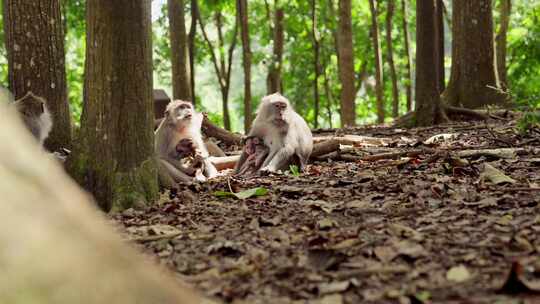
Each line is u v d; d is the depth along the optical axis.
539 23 12.58
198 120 5.21
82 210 1.59
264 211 3.59
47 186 1.56
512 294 2.15
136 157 3.95
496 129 5.88
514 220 3.12
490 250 2.67
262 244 3.06
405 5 11.84
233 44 11.38
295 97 14.52
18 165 1.54
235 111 16.48
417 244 2.80
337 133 6.98
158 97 7.13
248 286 2.42
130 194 3.88
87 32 3.99
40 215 1.49
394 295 2.20
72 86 13.40
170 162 5.01
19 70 5.09
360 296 2.24
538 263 2.42
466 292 2.19
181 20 8.63
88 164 3.97
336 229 3.16
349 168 4.71
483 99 7.86
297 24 12.77
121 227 3.47
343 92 9.73
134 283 1.58
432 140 5.63
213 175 5.11
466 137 5.64
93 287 1.49
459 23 7.99
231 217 3.52
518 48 12.31
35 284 1.42
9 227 1.43
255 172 4.97
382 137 6.39
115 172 3.92
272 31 12.16
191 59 10.02
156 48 13.27
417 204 3.47
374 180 4.10
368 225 3.19
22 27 5.07
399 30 14.03
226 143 6.48
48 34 5.12
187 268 2.74
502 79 10.71
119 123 3.93
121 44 3.92
